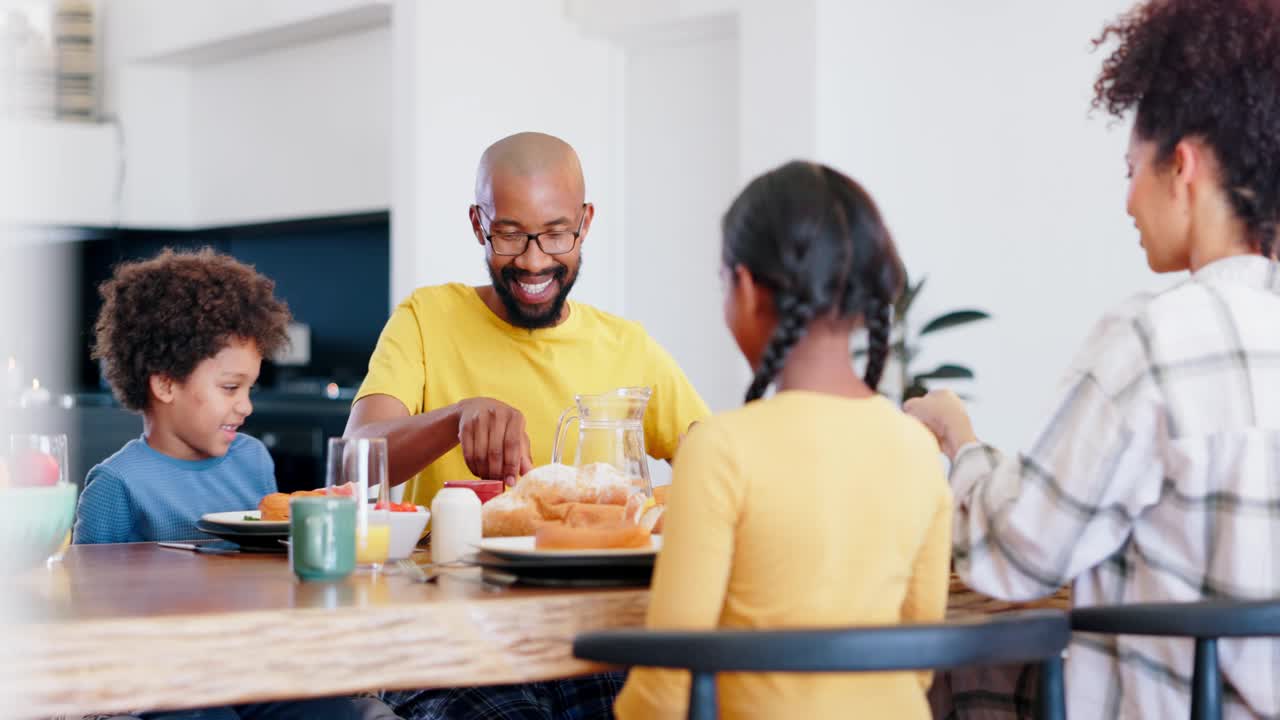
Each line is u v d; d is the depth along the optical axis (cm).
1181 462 118
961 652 92
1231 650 120
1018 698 143
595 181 486
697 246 472
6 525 122
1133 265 429
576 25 482
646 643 92
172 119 541
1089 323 437
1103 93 138
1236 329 120
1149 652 123
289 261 554
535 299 200
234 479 195
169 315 185
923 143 459
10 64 512
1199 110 125
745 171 443
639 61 490
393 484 175
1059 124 440
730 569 105
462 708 154
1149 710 122
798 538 102
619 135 494
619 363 213
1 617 95
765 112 437
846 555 103
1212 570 120
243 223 530
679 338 477
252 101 522
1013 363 451
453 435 172
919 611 113
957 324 424
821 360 109
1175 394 119
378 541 127
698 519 102
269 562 137
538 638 108
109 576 123
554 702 162
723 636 90
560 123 478
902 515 106
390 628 103
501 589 114
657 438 217
